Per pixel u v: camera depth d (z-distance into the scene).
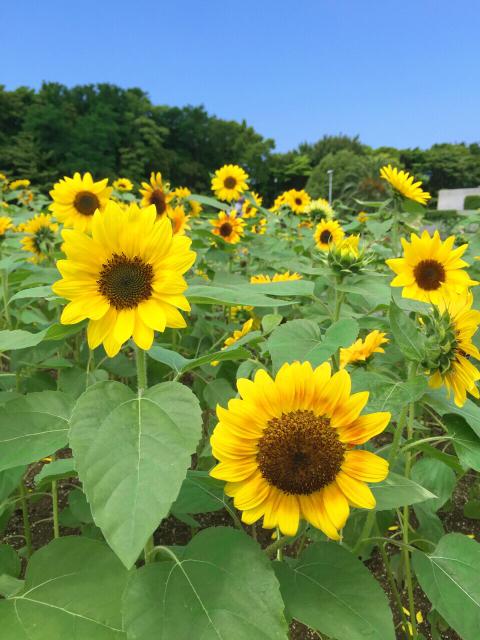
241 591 1.31
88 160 49.22
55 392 1.67
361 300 3.44
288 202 8.98
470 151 84.88
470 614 1.53
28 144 46.91
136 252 1.54
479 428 1.70
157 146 55.19
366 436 1.40
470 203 33.81
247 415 1.41
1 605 1.36
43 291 1.80
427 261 2.95
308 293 1.92
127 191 8.53
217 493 2.02
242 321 4.56
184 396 1.39
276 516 1.40
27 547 2.86
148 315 1.50
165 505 1.18
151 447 1.28
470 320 1.76
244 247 7.08
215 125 65.00
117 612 1.36
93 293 1.53
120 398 1.39
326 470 1.37
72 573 1.44
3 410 1.58
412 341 1.80
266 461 1.38
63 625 1.32
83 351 3.87
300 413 1.42
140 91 64.88
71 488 3.55
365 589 1.49
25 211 8.70
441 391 1.94
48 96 57.66
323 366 1.43
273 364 1.89
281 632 1.26
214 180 8.17
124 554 1.12
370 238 6.50
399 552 2.93
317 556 1.59
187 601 1.29
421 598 2.71
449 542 1.70
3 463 1.45
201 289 1.67
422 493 1.61
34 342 1.67
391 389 1.76
